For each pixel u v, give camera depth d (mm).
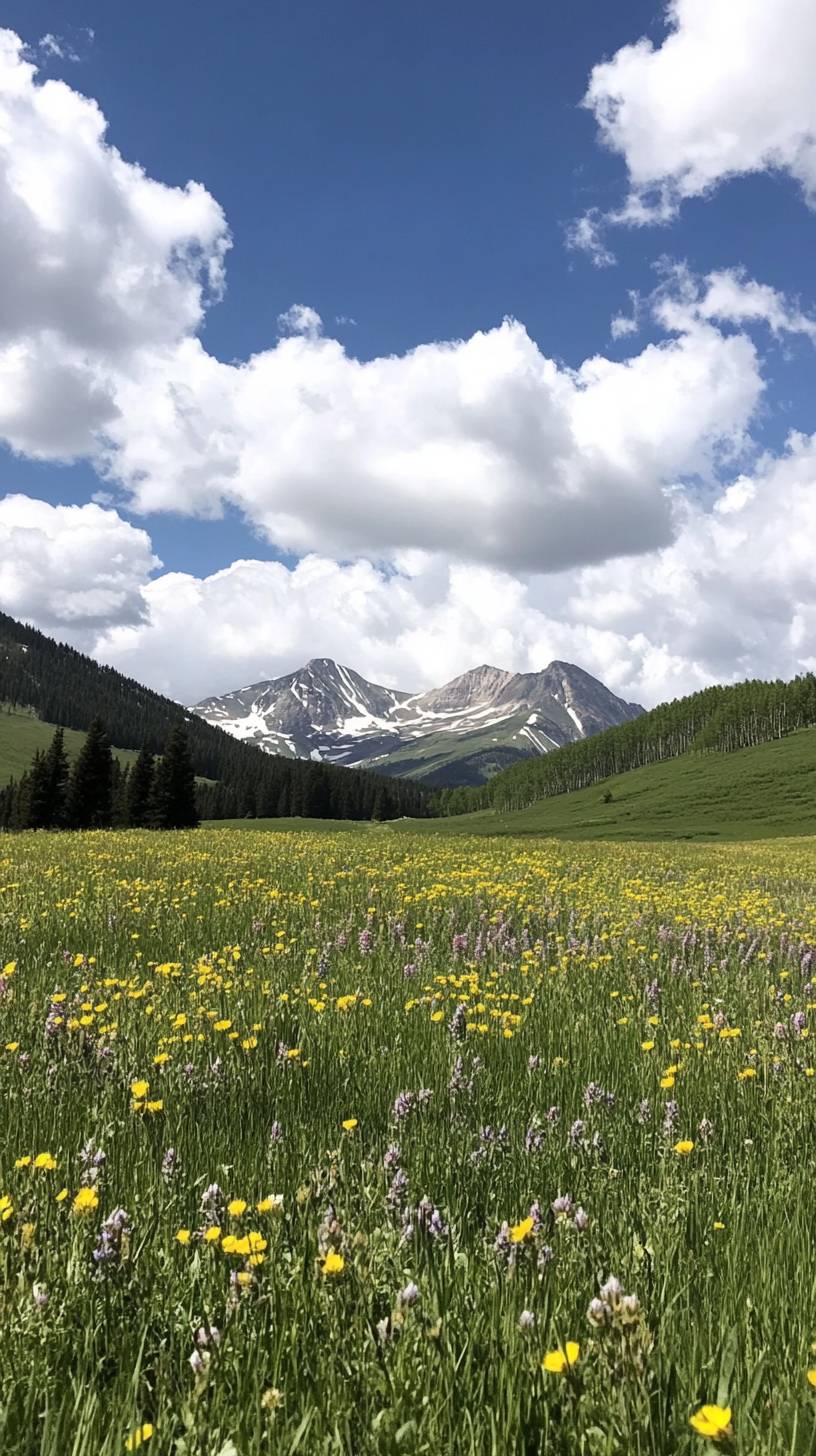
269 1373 2143
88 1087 4543
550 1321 2311
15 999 6332
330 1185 3178
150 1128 4000
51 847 24266
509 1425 1905
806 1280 2684
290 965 8141
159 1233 2936
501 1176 3586
